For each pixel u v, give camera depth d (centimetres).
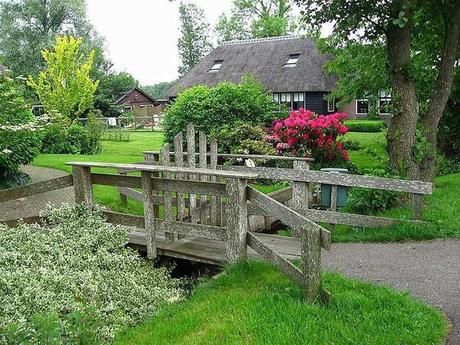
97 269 562
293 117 1283
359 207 796
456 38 851
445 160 1343
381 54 1277
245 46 3300
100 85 5031
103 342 409
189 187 601
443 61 865
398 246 643
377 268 559
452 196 909
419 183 683
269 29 4075
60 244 596
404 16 797
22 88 1011
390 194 786
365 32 878
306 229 445
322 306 436
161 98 4256
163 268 622
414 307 432
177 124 1391
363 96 1574
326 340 376
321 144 1245
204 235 600
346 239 684
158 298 525
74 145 2120
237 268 538
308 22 894
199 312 452
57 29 4631
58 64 2628
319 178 730
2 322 396
